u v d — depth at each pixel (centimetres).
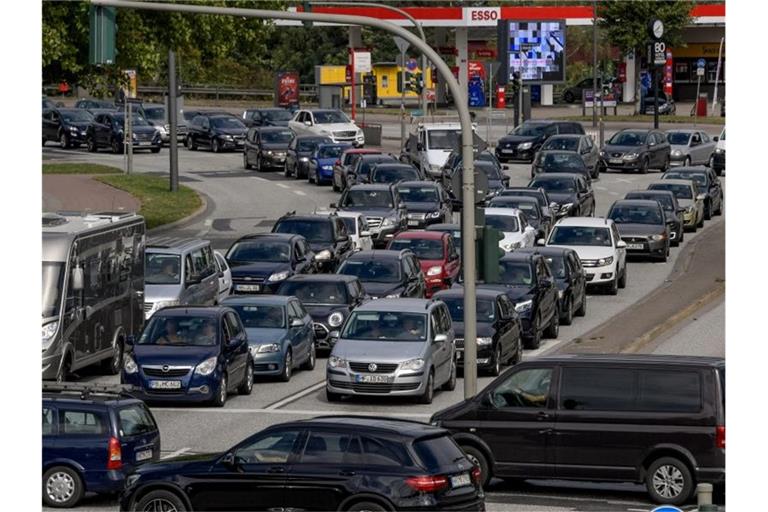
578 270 9819
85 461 4906
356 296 8825
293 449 4297
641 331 8825
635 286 11094
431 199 13300
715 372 4997
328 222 10962
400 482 4175
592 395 5094
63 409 4947
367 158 15388
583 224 10956
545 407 5131
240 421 6556
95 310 7575
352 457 4244
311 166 16650
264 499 4272
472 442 5206
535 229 12031
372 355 7031
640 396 5047
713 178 15200
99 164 17875
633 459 5028
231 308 7369
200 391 6856
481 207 6412
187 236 12838
